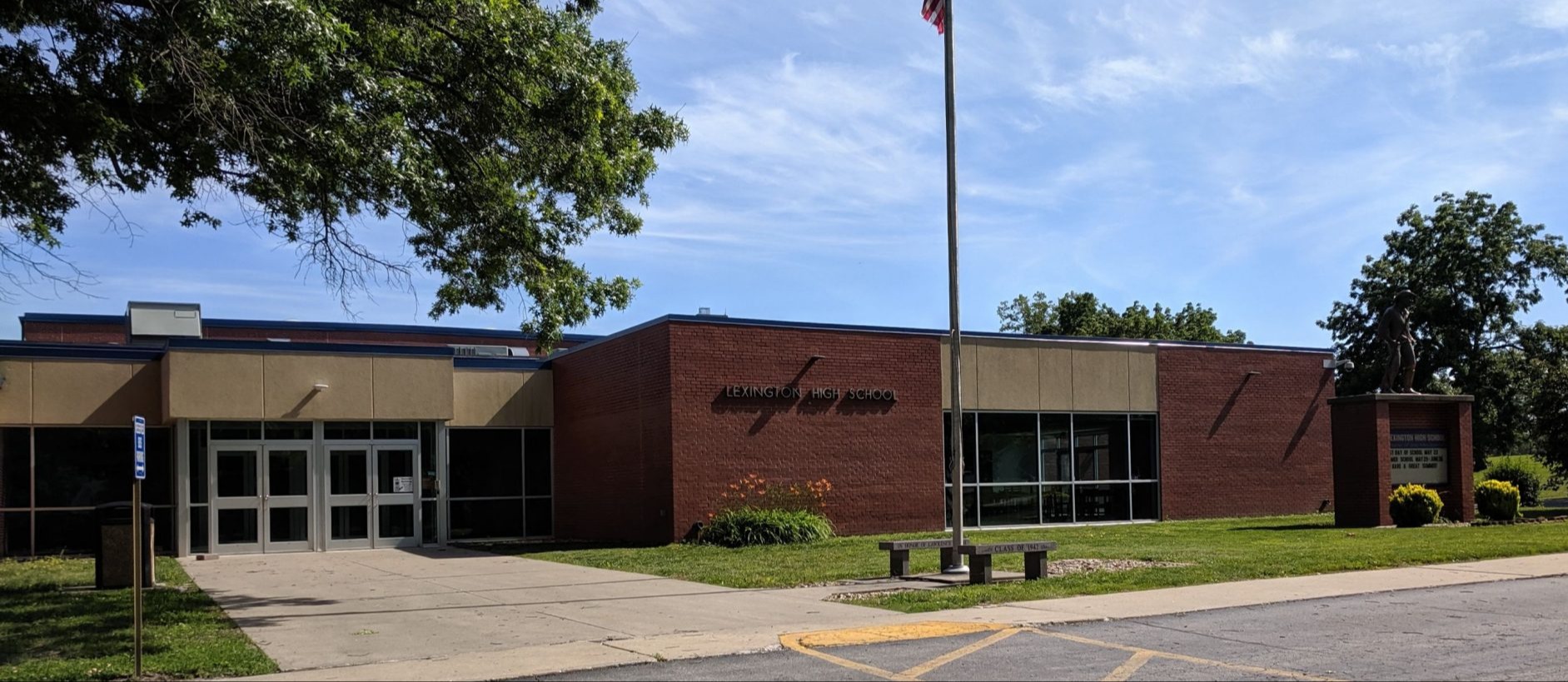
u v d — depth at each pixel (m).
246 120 12.50
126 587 15.21
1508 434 41.72
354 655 9.66
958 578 15.05
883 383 24.61
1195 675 8.36
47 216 14.62
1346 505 24.44
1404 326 24.72
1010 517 26.22
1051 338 27.19
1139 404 27.97
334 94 12.89
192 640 10.50
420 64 14.50
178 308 29.77
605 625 11.28
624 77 16.41
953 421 15.80
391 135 13.17
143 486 22.70
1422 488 23.81
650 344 22.89
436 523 24.59
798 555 18.77
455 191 15.30
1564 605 11.95
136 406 22.83
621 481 23.89
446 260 16.22
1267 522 26.23
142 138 13.68
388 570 18.20
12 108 12.55
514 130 14.98
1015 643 9.90
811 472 23.50
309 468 23.33
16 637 10.59
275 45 11.85
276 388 22.84
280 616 12.27
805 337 23.77
